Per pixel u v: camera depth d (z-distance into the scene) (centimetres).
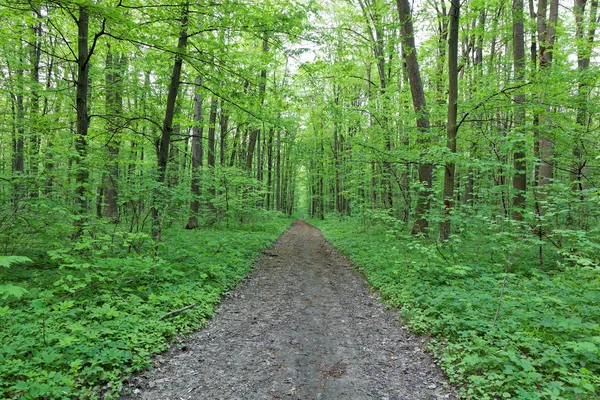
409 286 704
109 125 1059
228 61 951
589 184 921
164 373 403
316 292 793
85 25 844
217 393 370
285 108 1072
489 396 346
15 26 865
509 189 891
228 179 1577
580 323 445
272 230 1953
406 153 1127
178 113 1163
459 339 457
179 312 567
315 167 3341
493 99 946
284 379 404
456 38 976
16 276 593
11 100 1284
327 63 998
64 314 469
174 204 862
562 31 1130
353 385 393
